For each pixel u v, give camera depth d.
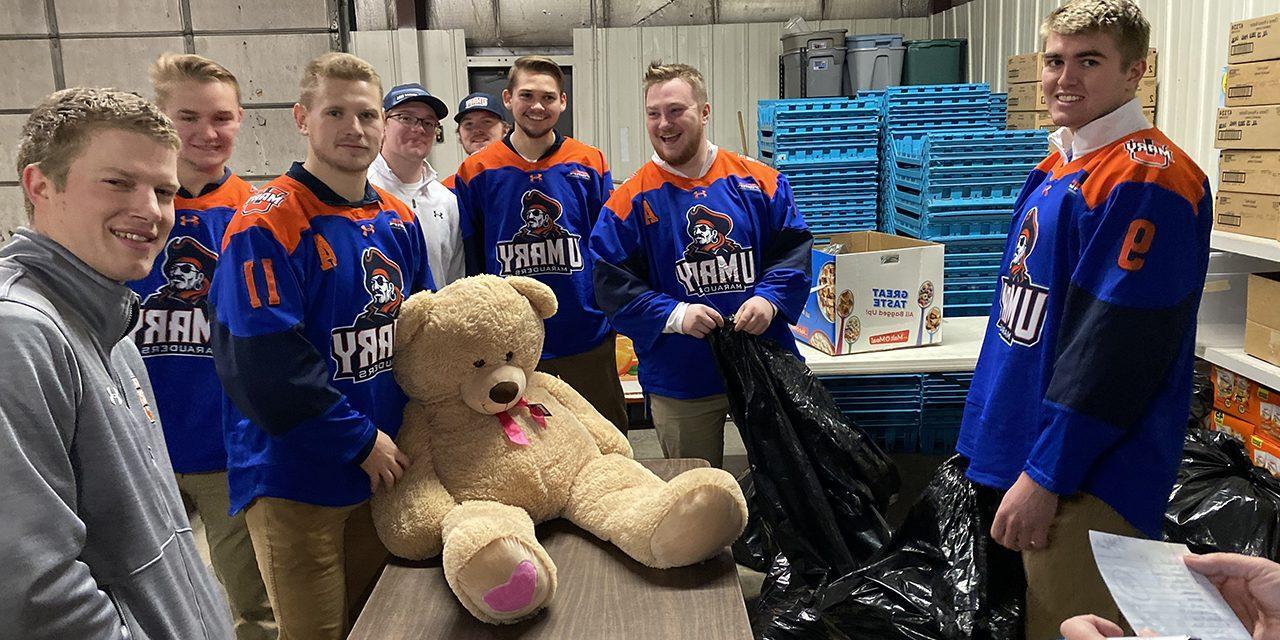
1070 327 1.54
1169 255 1.45
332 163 1.69
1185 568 1.02
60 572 0.97
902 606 1.82
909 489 2.93
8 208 5.68
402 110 2.63
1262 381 2.32
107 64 5.55
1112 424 1.47
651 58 5.79
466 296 1.58
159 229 1.14
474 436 1.56
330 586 1.72
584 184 2.87
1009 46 4.62
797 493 2.07
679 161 2.41
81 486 1.06
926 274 2.73
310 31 5.58
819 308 2.76
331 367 1.66
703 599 1.30
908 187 3.53
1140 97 3.34
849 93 5.06
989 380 1.79
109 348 1.15
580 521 1.54
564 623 1.24
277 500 1.66
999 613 1.81
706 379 2.41
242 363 1.57
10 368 0.96
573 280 2.82
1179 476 2.09
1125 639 0.90
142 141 1.09
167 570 1.15
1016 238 1.74
